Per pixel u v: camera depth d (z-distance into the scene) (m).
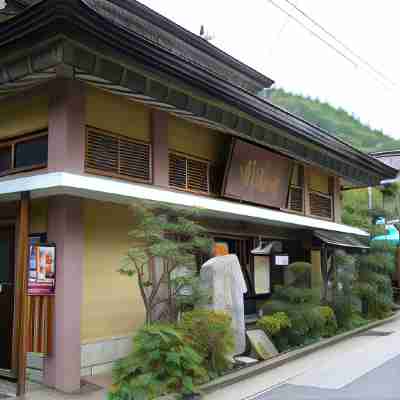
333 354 10.66
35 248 7.57
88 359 8.16
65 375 7.46
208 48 13.79
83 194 7.91
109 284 8.70
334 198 16.58
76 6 6.33
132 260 8.04
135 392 6.64
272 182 12.86
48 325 7.68
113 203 8.95
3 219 8.76
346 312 13.58
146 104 9.34
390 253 16.91
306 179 14.95
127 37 7.19
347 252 15.39
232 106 9.75
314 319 11.16
